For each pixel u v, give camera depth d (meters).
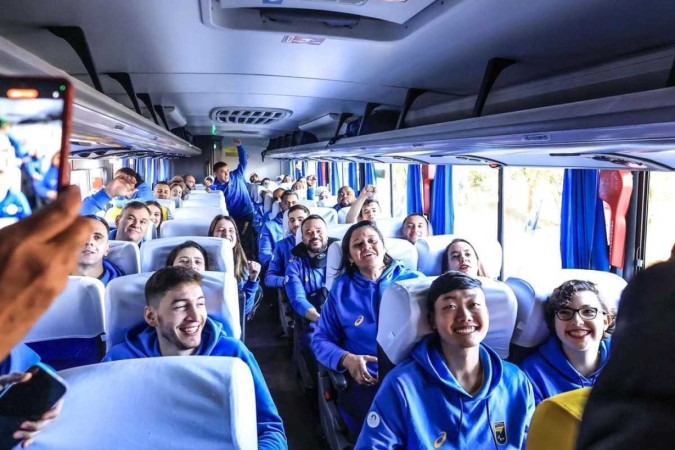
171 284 2.01
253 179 13.91
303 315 3.78
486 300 2.29
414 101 3.94
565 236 3.55
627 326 0.49
